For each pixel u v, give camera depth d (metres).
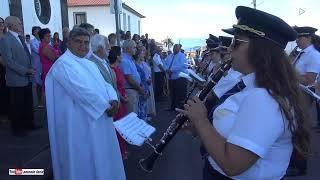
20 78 6.58
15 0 11.12
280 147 1.84
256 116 1.72
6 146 6.01
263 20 1.79
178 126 2.46
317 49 6.93
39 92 9.17
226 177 2.03
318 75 6.34
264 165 1.83
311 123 1.88
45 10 13.66
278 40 1.81
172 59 11.32
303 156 1.90
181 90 11.12
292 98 1.78
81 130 3.97
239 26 1.85
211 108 2.25
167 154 6.55
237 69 1.94
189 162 6.14
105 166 4.06
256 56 1.80
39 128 7.21
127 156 6.39
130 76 6.92
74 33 3.99
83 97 3.88
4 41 6.48
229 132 1.93
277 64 1.79
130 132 3.50
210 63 7.88
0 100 7.73
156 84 13.17
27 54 6.71
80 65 3.98
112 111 4.08
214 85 2.28
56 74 3.94
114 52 5.88
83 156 3.98
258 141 1.70
